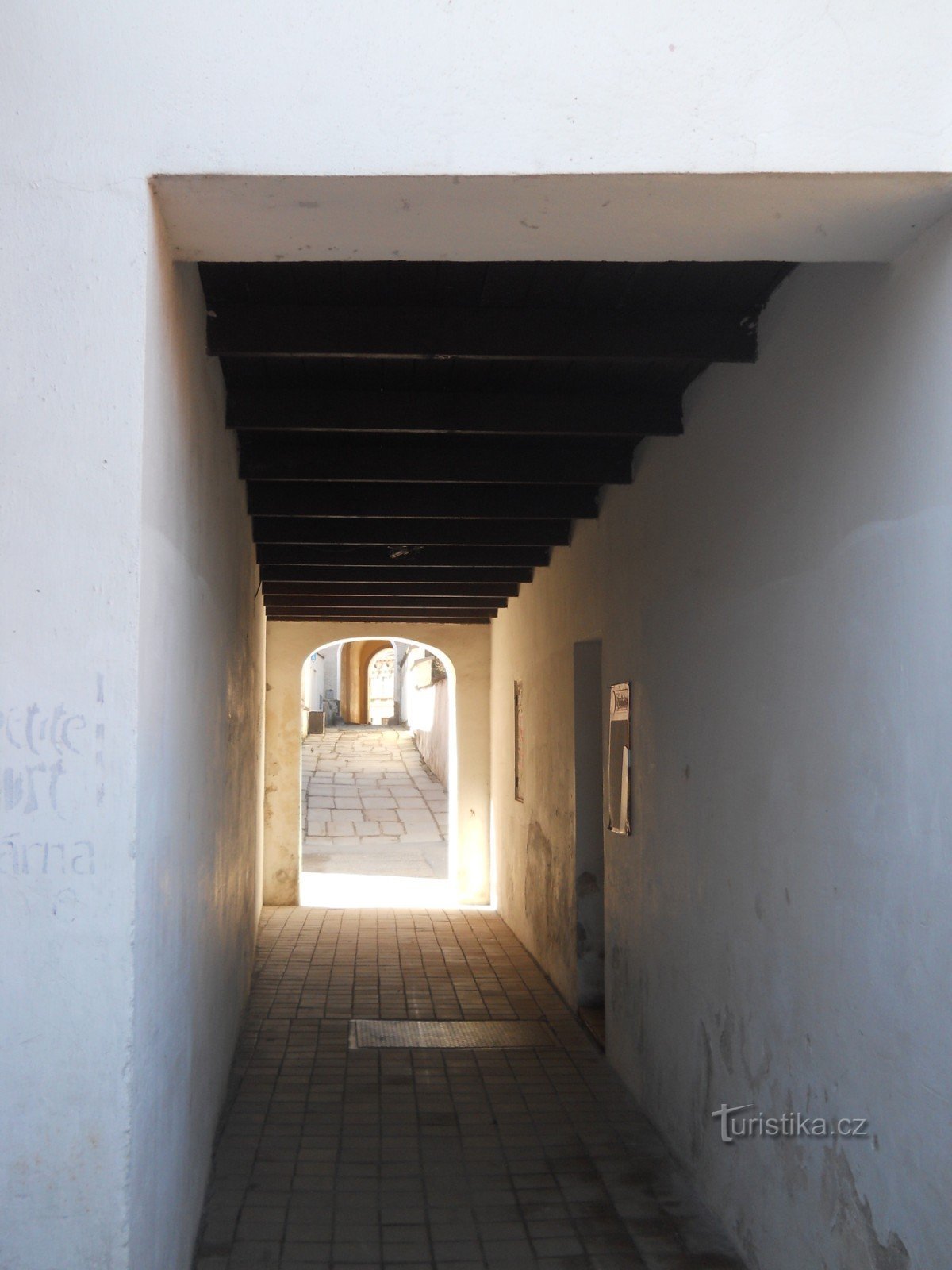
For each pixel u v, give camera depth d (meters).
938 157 2.52
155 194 2.51
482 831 11.23
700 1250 3.82
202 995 3.79
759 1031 3.60
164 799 2.74
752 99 2.53
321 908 10.74
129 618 2.33
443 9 2.52
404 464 5.34
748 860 3.72
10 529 2.33
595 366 4.25
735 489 3.90
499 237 2.75
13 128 2.42
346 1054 6.05
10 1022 2.26
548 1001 7.26
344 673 34.38
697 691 4.35
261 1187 4.29
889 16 2.55
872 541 2.84
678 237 2.76
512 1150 4.72
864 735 2.86
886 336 2.79
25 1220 2.24
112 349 2.38
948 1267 2.40
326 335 3.70
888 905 2.71
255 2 2.50
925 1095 2.52
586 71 2.52
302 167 2.46
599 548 6.24
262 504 6.12
